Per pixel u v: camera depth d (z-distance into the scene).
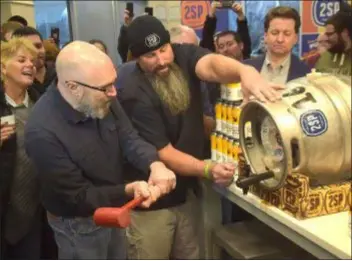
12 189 1.98
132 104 1.81
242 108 1.55
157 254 1.95
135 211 1.90
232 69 1.62
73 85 1.45
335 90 1.39
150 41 1.71
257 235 2.01
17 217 2.02
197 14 4.17
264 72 2.26
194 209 2.04
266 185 1.52
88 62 1.44
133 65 1.90
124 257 1.85
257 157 1.60
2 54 1.96
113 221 1.31
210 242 2.12
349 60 2.59
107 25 5.30
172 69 1.83
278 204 1.49
